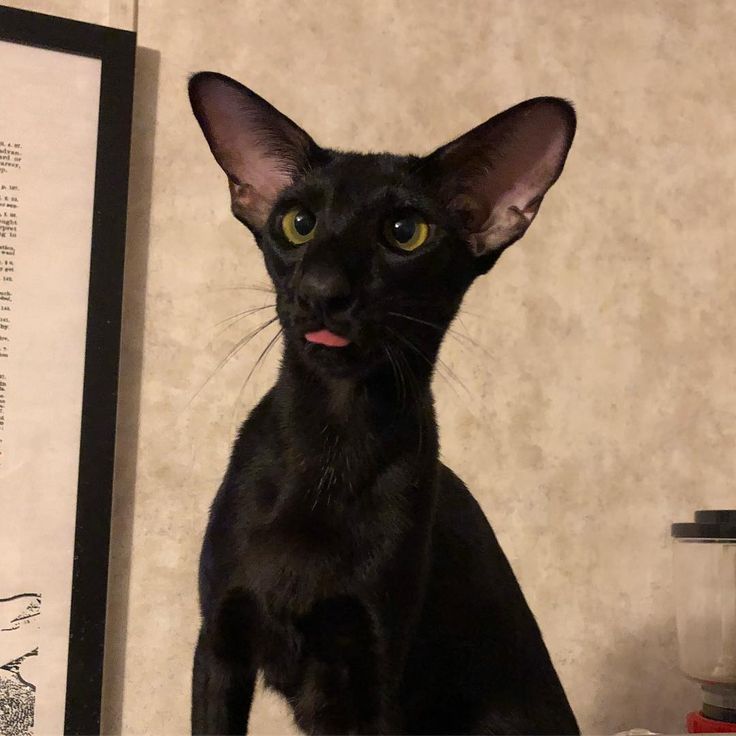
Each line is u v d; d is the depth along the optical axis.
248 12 1.03
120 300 0.92
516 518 1.00
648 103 1.16
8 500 0.86
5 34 0.92
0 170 0.91
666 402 1.09
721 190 1.18
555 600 1.00
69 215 0.92
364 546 0.75
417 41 1.08
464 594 0.85
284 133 0.84
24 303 0.89
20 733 0.82
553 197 1.09
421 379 0.80
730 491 1.10
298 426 0.80
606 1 1.17
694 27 1.21
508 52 1.11
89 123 0.94
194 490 0.92
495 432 1.01
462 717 0.81
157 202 0.96
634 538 1.04
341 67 1.04
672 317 1.12
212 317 0.95
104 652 0.86
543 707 0.90
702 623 0.95
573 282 1.08
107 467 0.89
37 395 0.88
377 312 0.71
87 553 0.87
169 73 0.99
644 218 1.13
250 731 0.85
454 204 0.82
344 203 0.75
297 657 0.74
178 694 0.88
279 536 0.76
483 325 1.03
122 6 0.98
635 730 0.89
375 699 0.71
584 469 1.04
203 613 0.81
